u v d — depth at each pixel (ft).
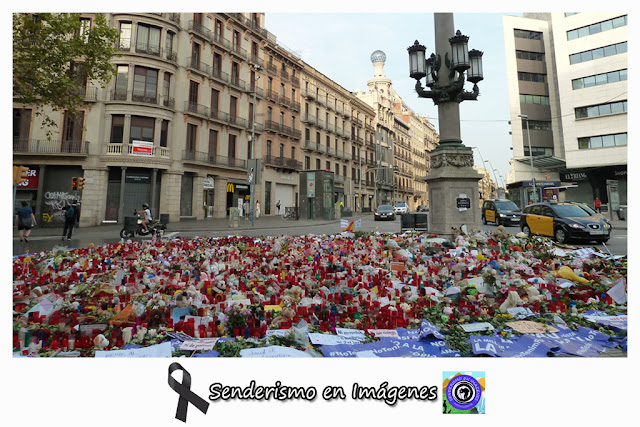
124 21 80.23
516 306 13.39
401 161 233.55
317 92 149.48
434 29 30.07
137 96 80.53
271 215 120.47
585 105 121.19
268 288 15.79
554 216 39.24
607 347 10.80
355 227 38.55
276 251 26.76
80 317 11.91
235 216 65.10
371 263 21.75
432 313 12.90
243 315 11.63
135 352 10.09
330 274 18.63
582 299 15.06
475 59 28.43
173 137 86.74
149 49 82.23
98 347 10.43
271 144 122.31
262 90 117.39
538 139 140.67
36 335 10.61
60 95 47.34
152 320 12.02
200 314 12.43
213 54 98.48
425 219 38.40
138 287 15.65
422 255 23.63
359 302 14.08
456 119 29.04
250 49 113.09
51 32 43.98
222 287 15.84
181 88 88.33
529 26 144.36
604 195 119.24
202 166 93.66
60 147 77.46
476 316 12.70
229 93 104.17
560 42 126.21
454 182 28.02
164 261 22.11
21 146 77.25
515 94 141.59
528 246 26.96
